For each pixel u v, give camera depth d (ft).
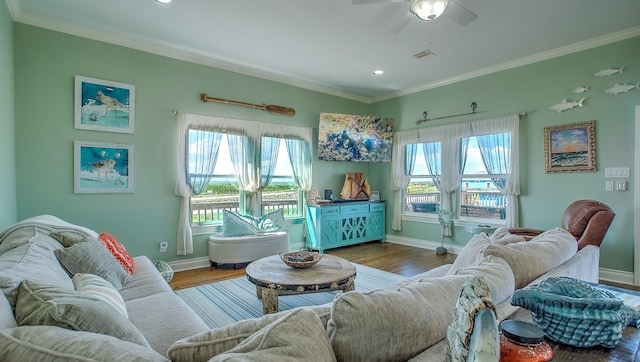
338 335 2.95
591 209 10.50
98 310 3.36
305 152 17.70
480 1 9.40
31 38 10.69
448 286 3.67
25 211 10.62
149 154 12.94
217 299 10.43
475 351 2.19
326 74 16.22
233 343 2.85
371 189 21.24
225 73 14.90
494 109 15.28
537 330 3.00
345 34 11.67
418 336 3.03
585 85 12.58
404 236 19.30
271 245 14.46
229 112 15.05
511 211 14.51
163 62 13.24
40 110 10.85
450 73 16.07
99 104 11.85
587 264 6.57
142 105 12.76
